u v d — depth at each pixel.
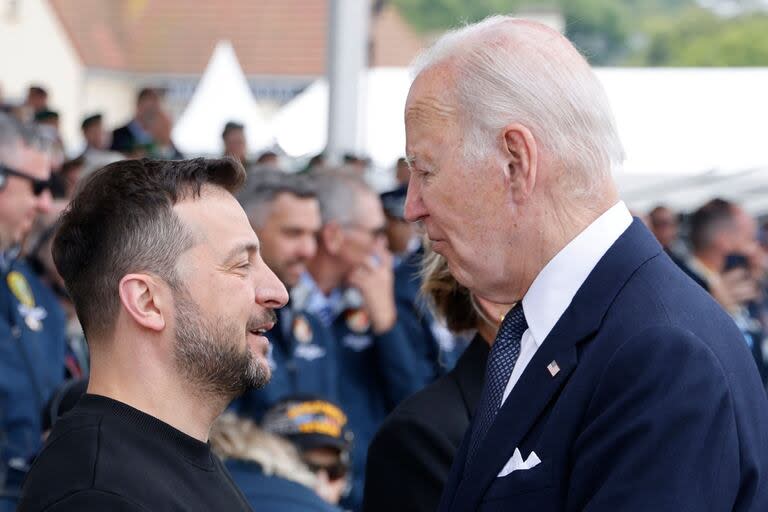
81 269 1.67
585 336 1.61
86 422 1.61
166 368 1.66
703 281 5.50
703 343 1.54
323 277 4.09
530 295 1.68
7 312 3.57
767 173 10.84
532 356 1.67
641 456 1.48
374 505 2.19
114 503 1.51
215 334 1.66
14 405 3.49
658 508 1.45
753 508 1.52
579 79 1.64
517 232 1.65
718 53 26.70
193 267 1.66
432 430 2.15
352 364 4.03
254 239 1.73
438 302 2.31
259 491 2.36
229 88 12.55
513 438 1.63
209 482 1.69
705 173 10.87
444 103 1.66
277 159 8.83
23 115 8.73
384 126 11.79
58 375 3.69
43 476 1.56
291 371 3.70
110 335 1.66
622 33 26.69
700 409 1.48
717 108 11.14
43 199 3.75
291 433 2.95
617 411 1.51
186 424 1.68
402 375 3.99
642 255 1.64
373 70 11.91
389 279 4.05
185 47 22.00
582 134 1.63
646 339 1.54
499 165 1.64
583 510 1.50
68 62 21.09
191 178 1.70
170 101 20.53
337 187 4.05
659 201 10.79
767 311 6.84
